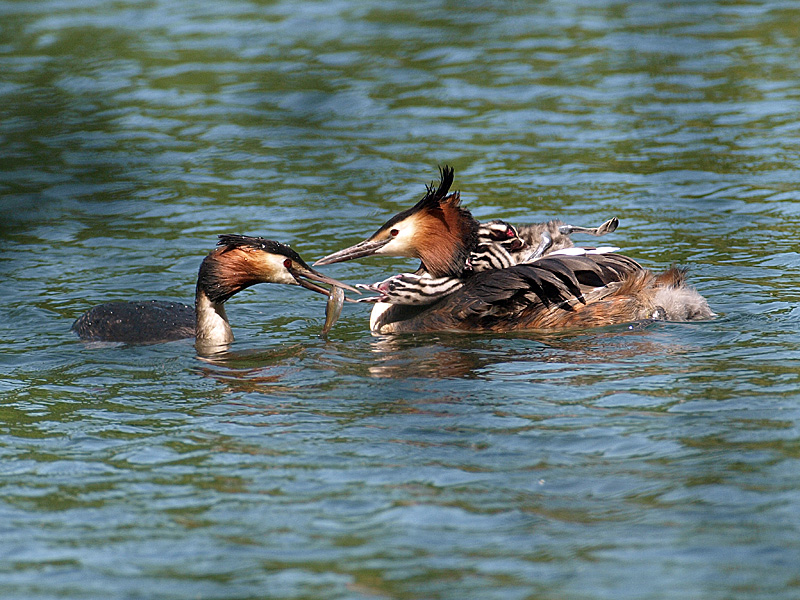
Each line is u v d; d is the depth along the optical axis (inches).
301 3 1286.9
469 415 375.9
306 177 770.2
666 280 494.6
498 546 283.9
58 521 309.3
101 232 679.1
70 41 1136.2
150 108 933.2
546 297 490.0
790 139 792.3
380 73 1005.2
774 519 288.2
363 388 412.2
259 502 315.9
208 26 1187.9
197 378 434.6
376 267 620.1
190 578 273.7
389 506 309.4
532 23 1151.0
